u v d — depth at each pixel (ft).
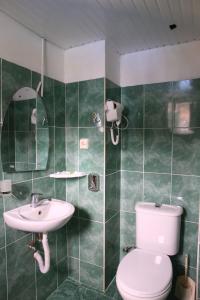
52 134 5.96
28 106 5.17
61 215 4.90
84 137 6.10
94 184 5.97
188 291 5.69
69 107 6.32
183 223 6.04
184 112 5.91
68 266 6.72
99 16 4.68
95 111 5.89
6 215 4.36
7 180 4.50
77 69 6.13
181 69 5.95
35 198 5.08
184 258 6.07
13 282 4.82
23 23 4.91
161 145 6.24
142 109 6.46
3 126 4.57
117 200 6.73
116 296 5.95
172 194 6.16
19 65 4.89
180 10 4.45
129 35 5.54
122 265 4.98
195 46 5.78
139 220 5.88
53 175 5.88
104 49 5.69
